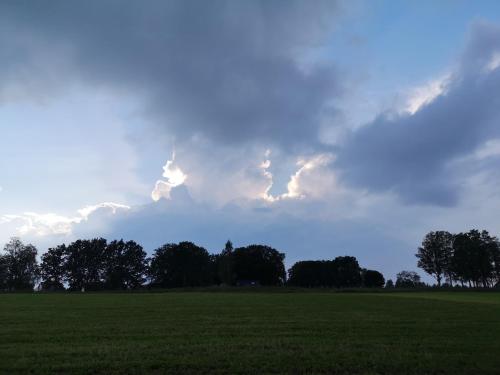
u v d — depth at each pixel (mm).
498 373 16375
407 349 20625
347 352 19672
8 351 19688
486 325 30328
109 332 26344
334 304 54312
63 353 19281
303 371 16500
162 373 16156
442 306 50875
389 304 54594
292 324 30641
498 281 197375
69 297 80250
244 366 17109
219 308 46594
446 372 16469
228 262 194000
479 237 195625
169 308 46625
